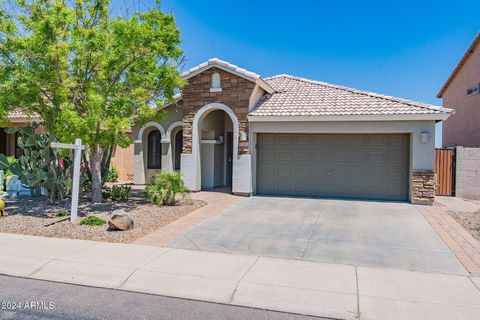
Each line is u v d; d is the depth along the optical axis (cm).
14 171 1216
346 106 1498
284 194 1583
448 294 572
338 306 535
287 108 1554
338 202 1416
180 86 1361
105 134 1171
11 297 570
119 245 830
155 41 1200
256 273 661
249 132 1541
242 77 1534
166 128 1916
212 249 814
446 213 1223
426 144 1373
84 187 1541
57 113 1188
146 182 2031
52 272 670
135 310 529
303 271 673
